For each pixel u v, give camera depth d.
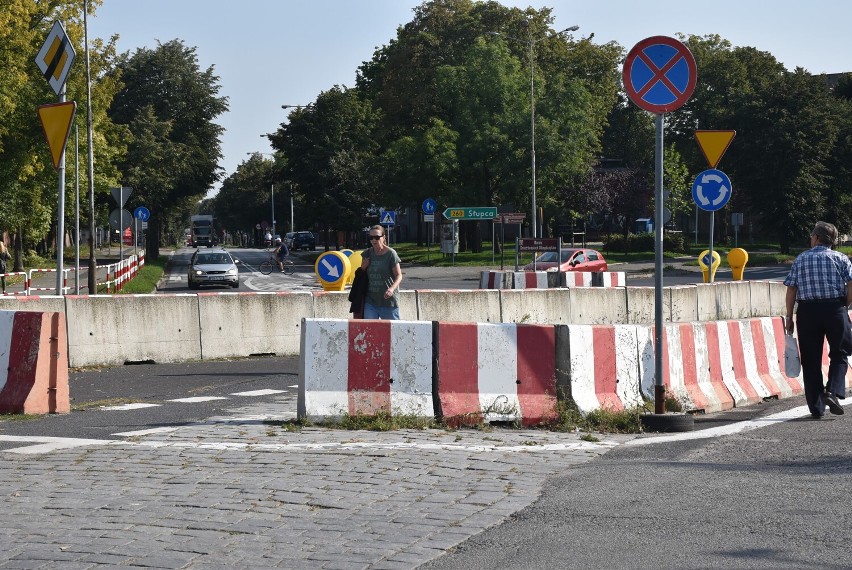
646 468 7.84
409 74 69.94
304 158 76.12
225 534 5.82
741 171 69.25
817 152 67.19
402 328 9.96
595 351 10.57
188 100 79.88
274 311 18.23
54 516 6.24
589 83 74.56
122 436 9.22
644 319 25.19
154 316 16.88
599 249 76.62
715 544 5.54
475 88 62.88
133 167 72.56
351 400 9.80
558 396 10.30
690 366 11.45
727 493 6.85
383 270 13.73
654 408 10.25
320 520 6.16
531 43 57.81
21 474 7.50
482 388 10.09
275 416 10.41
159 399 12.13
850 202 71.62
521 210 65.00
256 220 147.75
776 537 5.65
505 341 10.21
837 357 10.73
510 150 61.84
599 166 101.06
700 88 84.25
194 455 8.25
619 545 5.56
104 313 16.38
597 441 9.22
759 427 10.05
